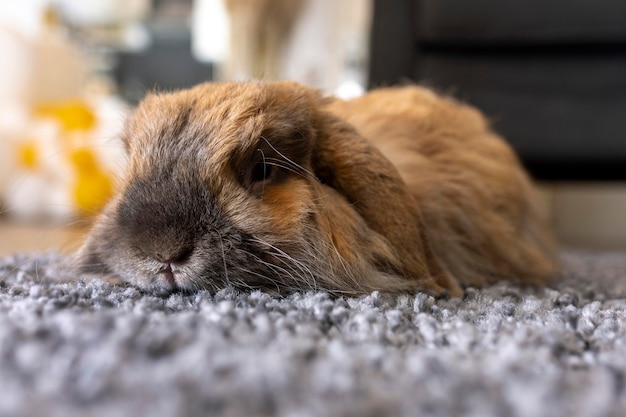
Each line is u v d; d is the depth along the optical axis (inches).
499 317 7.7
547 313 8.2
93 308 7.4
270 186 9.1
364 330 6.7
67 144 26.9
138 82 37.9
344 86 27.1
